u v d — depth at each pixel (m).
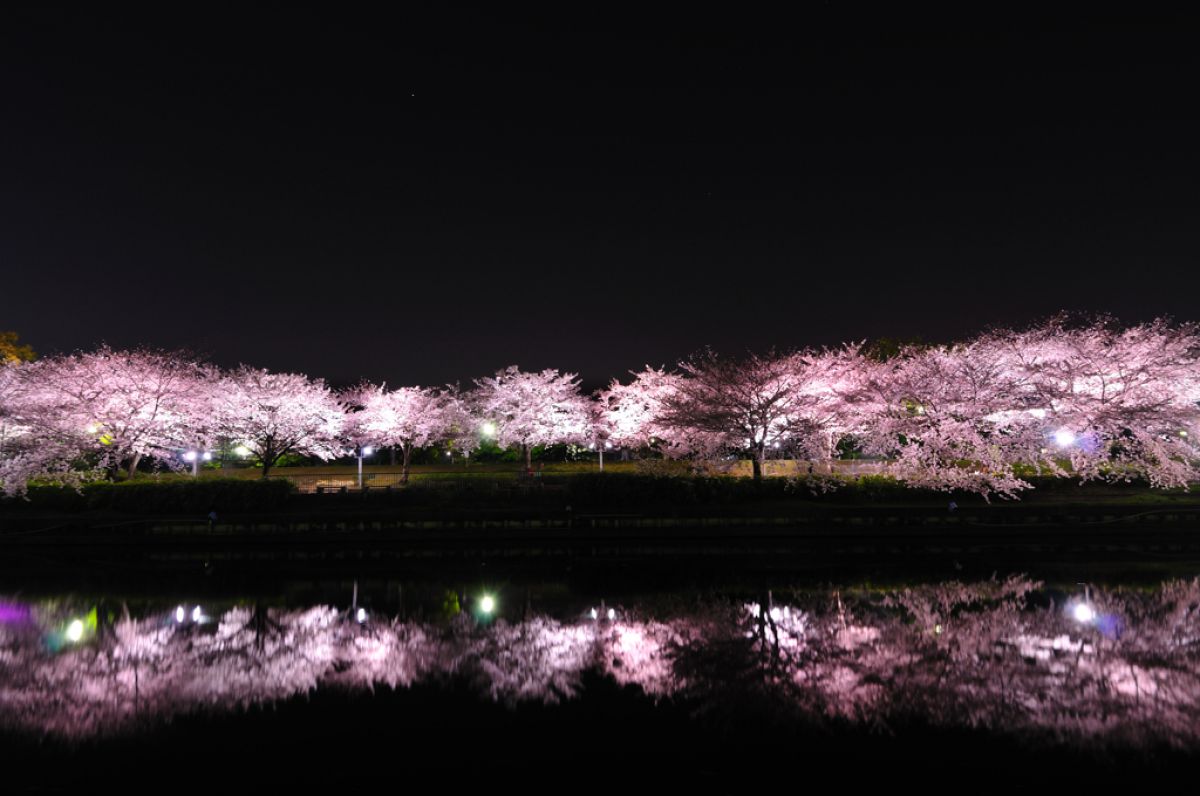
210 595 18.83
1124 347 27.86
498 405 44.91
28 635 15.18
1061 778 8.48
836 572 20.78
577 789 8.28
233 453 42.84
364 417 41.91
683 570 21.47
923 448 28.14
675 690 11.54
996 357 29.05
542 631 15.13
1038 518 25.48
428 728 10.13
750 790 8.23
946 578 19.73
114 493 28.41
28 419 29.33
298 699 11.32
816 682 11.82
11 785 8.52
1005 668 12.37
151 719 10.56
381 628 15.53
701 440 30.98
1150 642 13.70
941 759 9.01
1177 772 8.62
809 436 29.27
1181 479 25.70
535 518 26.72
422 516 26.77
